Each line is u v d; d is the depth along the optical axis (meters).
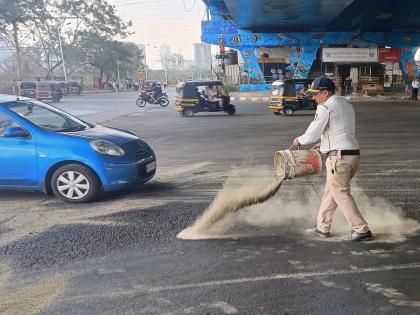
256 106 28.08
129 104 32.78
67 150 6.20
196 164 9.06
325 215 4.71
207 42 38.41
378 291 3.52
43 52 68.19
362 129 14.52
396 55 33.69
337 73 35.00
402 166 8.31
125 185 6.38
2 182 6.40
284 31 37.69
